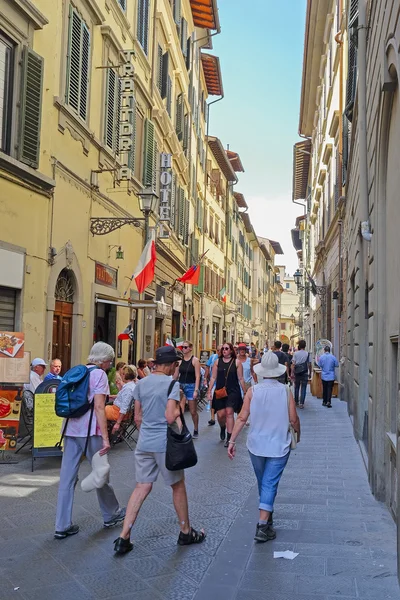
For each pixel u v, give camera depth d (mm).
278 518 6719
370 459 8117
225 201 46125
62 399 6008
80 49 13508
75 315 13594
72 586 4801
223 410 11812
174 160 25922
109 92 15648
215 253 42281
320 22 26453
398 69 5203
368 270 9000
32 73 11000
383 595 4633
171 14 23953
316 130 34688
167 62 22594
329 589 4754
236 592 4699
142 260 15430
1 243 10219
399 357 4926
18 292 10891
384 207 7109
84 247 14023
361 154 8633
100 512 6844
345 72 18562
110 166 15875
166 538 5992
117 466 9336
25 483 8047
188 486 8250
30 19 10977
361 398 11211
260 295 73625
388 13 5898
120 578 4973
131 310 18281
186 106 28891
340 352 21828
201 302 36469
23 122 10742
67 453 6051
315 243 37281
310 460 10219
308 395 23688
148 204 15281
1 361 9375
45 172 11805
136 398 5816
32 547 5648
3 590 4695
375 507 7180
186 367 12641
